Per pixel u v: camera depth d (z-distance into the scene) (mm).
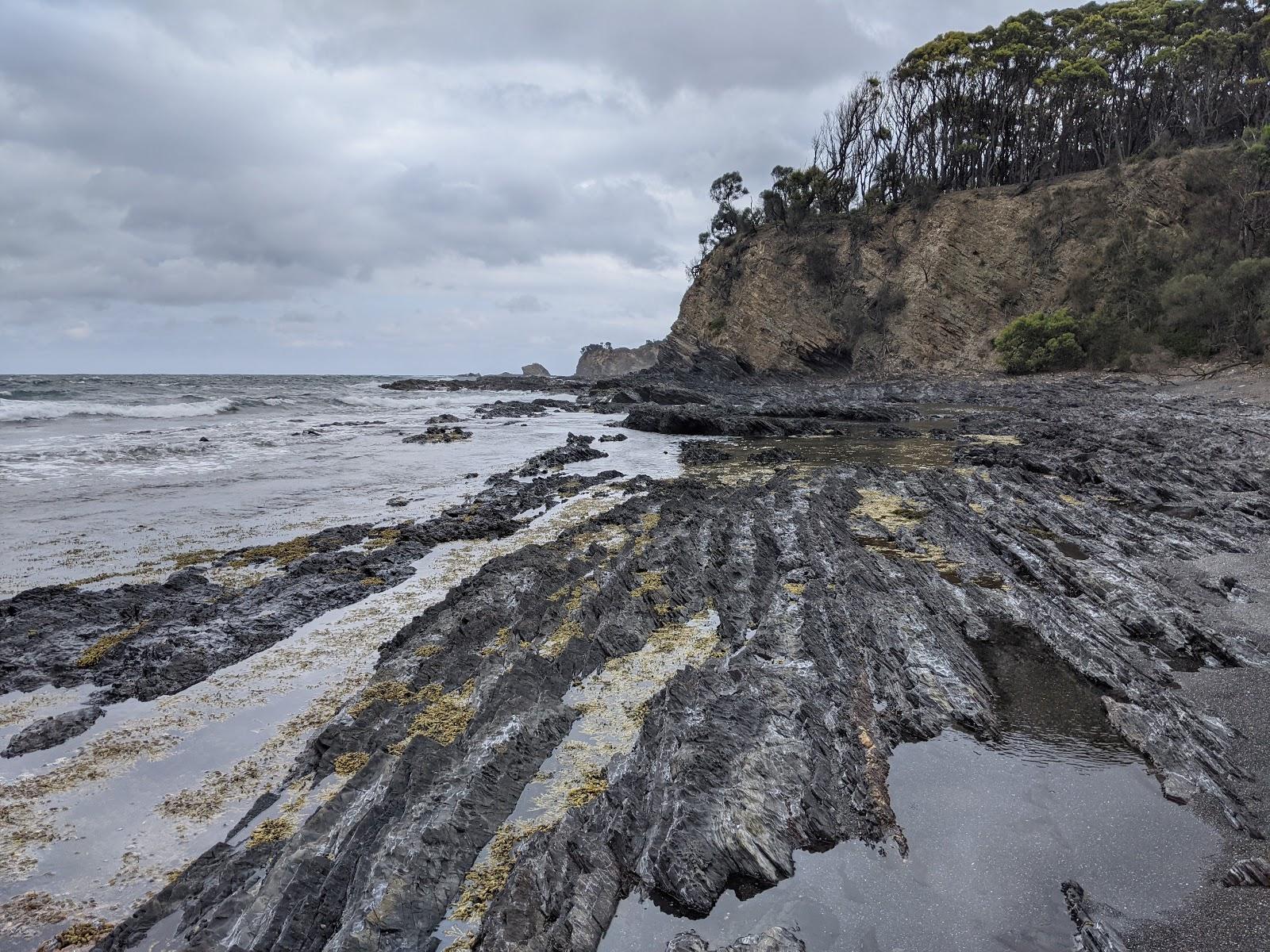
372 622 11875
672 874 5992
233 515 18906
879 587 12469
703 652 10453
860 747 7820
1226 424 30688
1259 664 10117
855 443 32562
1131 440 26984
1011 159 77188
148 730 8609
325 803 6695
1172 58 64312
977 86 76438
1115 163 63906
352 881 5824
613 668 9953
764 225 88438
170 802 7281
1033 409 41500
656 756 7387
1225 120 65875
